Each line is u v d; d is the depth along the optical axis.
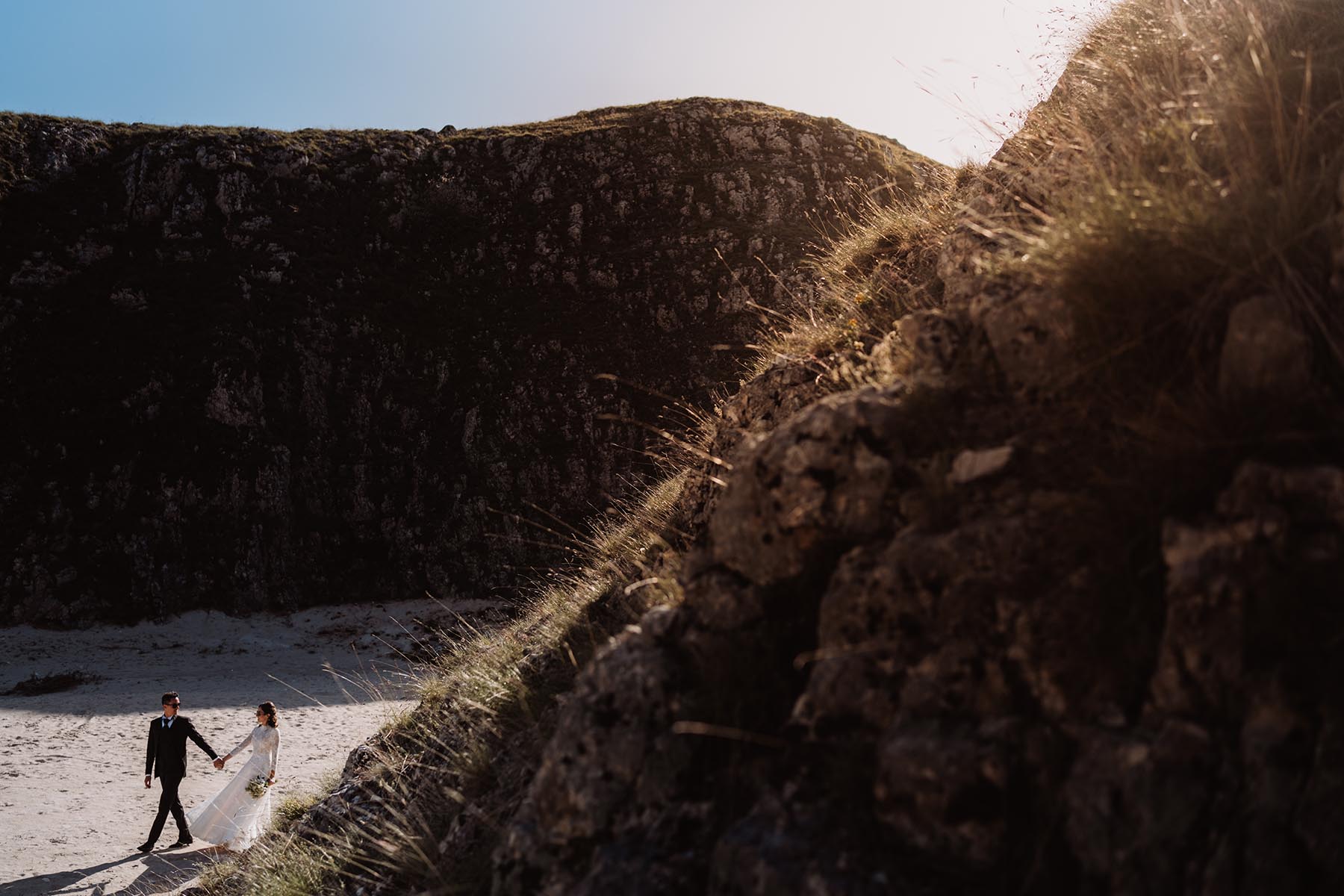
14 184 41.50
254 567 33.38
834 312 5.83
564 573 7.16
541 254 46.41
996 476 2.29
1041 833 1.81
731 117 52.84
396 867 3.80
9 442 33.75
